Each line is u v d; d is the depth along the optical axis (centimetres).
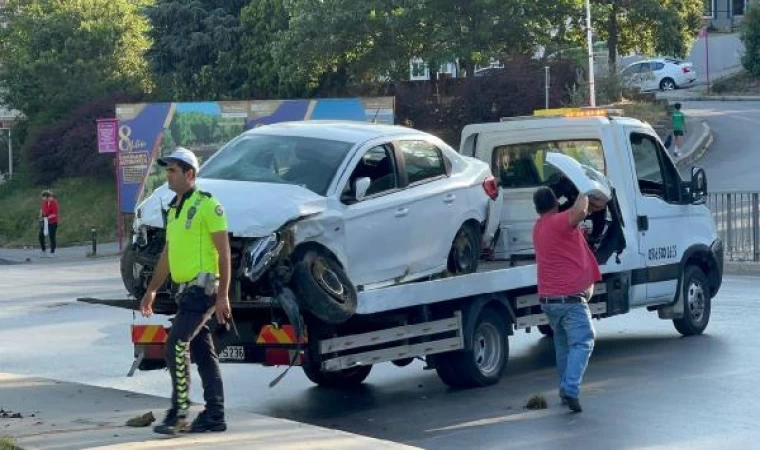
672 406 1081
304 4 4181
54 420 993
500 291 1207
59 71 5406
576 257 1049
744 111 4822
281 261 1009
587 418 1038
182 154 879
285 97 4575
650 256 1409
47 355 1473
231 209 1016
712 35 6756
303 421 1064
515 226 1402
